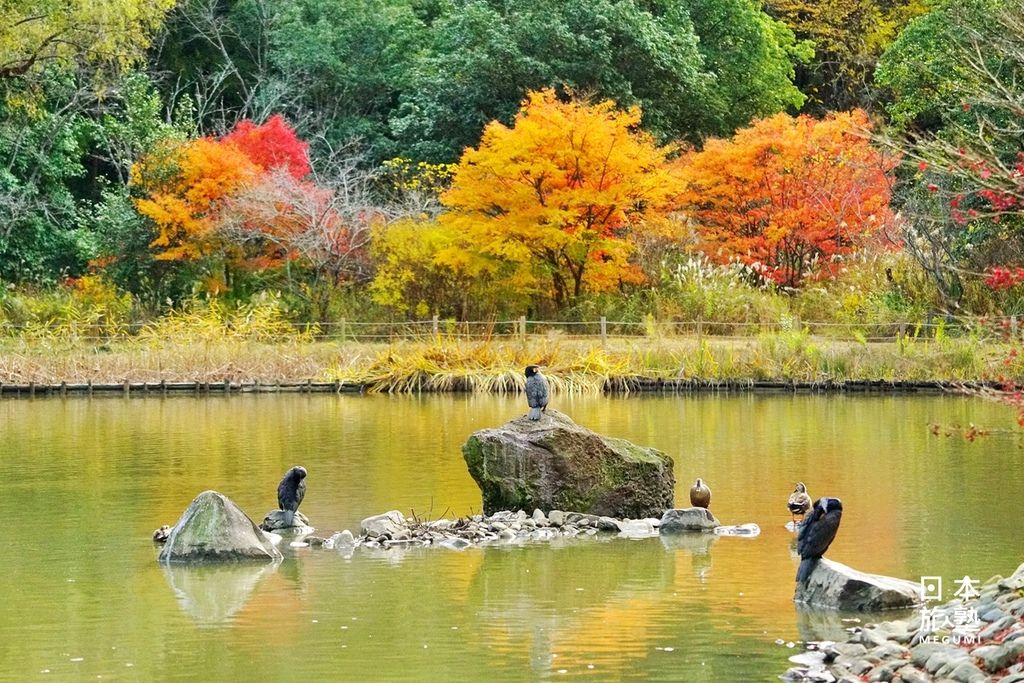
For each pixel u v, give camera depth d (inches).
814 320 1483.8
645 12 1990.7
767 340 1290.6
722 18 2129.7
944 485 720.3
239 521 572.1
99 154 2084.2
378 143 2049.7
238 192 1565.0
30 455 852.6
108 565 556.4
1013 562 540.7
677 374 1274.6
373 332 1514.5
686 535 616.4
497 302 1550.2
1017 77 1147.9
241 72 2276.1
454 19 1988.2
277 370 1304.1
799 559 561.0
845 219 1521.9
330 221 1605.6
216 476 765.9
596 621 470.0
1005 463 799.1
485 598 502.9
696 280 1521.9
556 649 437.1
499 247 1470.2
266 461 821.2
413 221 1630.2
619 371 1273.4
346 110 2196.1
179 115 1898.4
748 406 1136.8
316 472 778.2
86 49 1334.9
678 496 697.0
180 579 533.0
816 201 1521.9
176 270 1647.4
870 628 450.3
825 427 981.2
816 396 1224.2
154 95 1919.3
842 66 2287.2
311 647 440.8
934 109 1589.6
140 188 1782.7
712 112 2027.6
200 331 1386.6
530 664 421.1
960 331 1355.8
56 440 926.4
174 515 655.8
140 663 424.8
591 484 647.1
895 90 1704.0
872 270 1498.5
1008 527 608.7
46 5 1283.2
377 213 1624.0
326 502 686.5
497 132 1459.2
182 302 1561.3
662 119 1968.5
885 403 1161.4
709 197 1589.6
